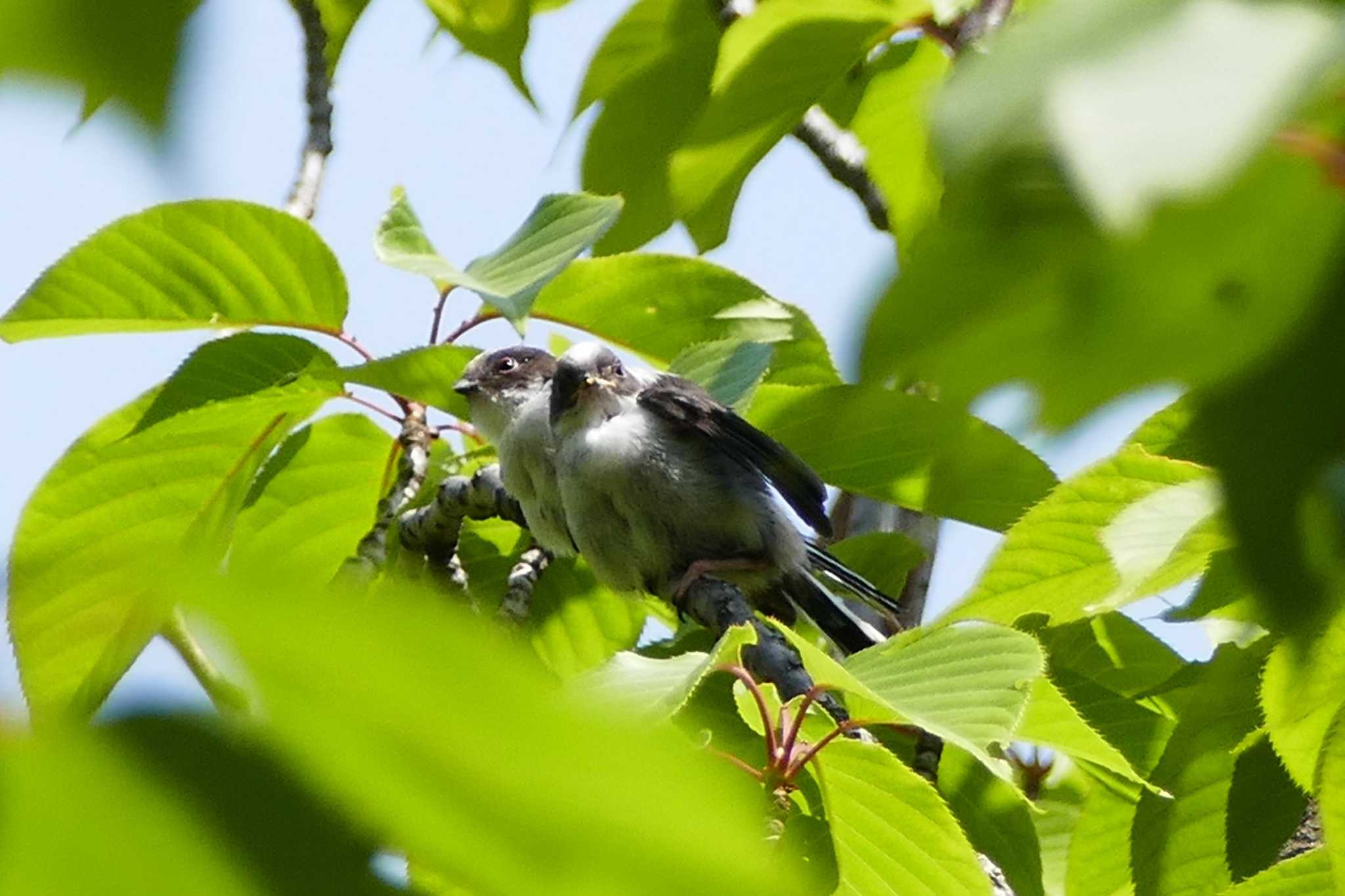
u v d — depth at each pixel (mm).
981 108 1390
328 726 1342
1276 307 1453
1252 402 1470
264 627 1306
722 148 8734
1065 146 1357
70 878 1338
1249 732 7797
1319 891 6750
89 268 9117
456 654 1331
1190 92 1354
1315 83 1342
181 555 1379
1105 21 1406
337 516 10727
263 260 9320
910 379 1505
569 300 10141
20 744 1354
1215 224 1407
